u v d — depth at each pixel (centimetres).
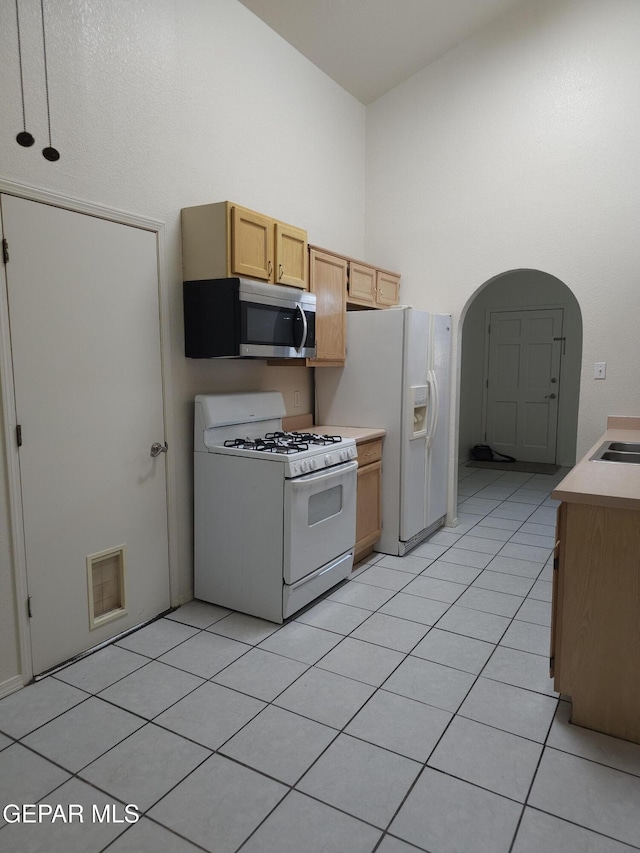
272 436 321
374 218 442
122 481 259
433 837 154
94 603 253
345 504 313
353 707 210
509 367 693
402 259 433
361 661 242
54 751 186
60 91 223
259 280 287
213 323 273
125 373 257
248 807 163
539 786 172
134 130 254
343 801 166
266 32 331
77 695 217
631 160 347
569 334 655
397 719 203
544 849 150
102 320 244
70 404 234
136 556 269
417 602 300
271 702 213
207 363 302
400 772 177
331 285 351
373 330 363
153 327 269
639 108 342
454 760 183
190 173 284
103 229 242
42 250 219
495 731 197
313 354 324
